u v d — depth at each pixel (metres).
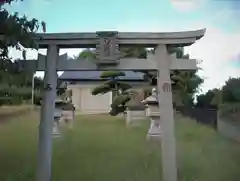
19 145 6.09
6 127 8.30
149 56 3.72
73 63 3.68
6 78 3.24
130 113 10.23
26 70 3.45
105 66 3.68
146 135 7.54
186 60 3.72
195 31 3.64
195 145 6.41
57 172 4.32
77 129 8.80
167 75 3.69
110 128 9.12
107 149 5.95
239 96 8.22
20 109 9.78
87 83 16.33
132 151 5.76
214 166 4.74
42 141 3.61
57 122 7.18
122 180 4.03
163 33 3.68
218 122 8.73
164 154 3.67
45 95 3.64
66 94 9.80
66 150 5.79
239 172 4.41
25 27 3.16
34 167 4.50
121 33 3.64
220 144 6.50
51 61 3.65
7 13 3.02
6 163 4.75
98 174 4.29
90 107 18.52
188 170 4.51
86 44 3.66
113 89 12.97
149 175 4.22
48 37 3.65
